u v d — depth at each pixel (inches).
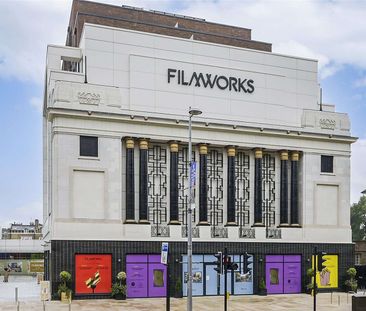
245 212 1600.6
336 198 1702.8
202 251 1497.3
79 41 1737.2
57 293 1332.4
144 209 1461.6
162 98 1555.1
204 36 1930.4
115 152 1448.1
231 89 1641.2
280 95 1705.2
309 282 1588.3
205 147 1544.0
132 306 1232.2
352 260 1685.5
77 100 1424.7
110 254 1405.0
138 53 1552.7
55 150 1393.9
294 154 1651.1
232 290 1524.4
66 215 1381.6
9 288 1795.0
